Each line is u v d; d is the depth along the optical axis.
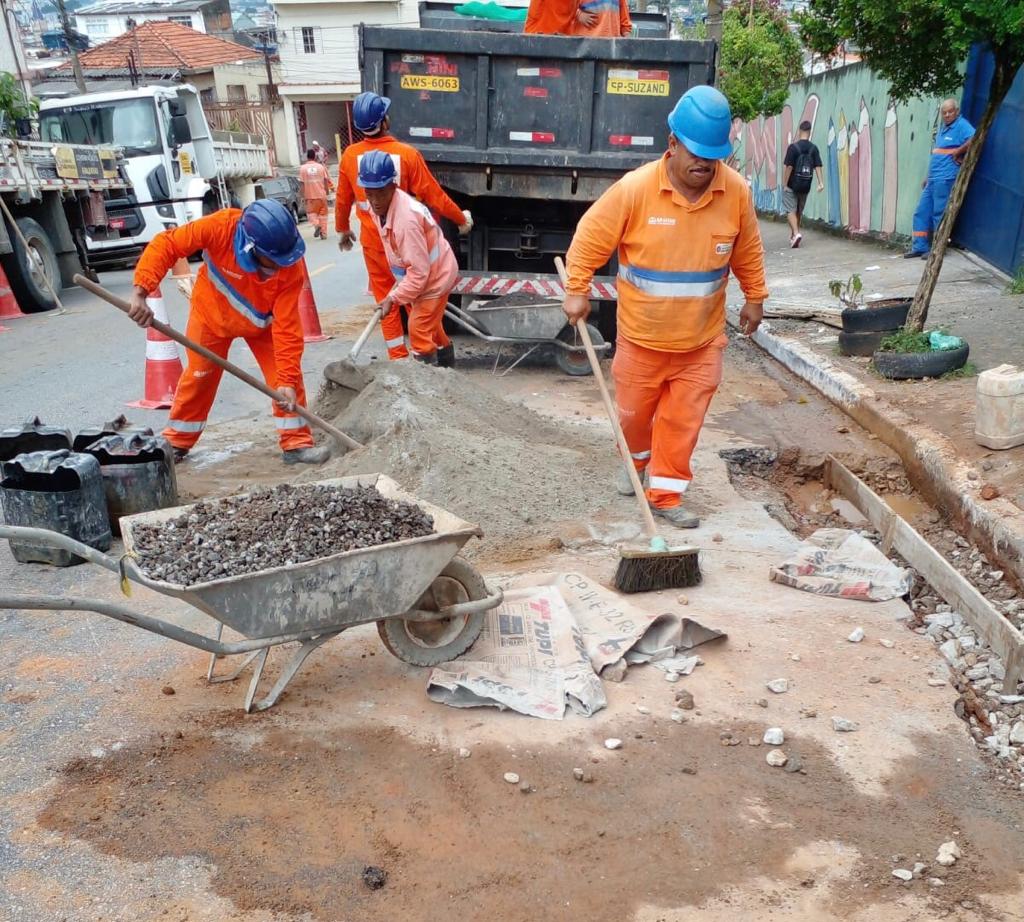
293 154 48.41
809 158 14.68
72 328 11.73
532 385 8.08
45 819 2.84
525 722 3.32
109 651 3.82
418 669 3.63
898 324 7.98
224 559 3.28
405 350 7.39
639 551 4.21
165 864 2.66
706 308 4.65
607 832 2.81
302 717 3.34
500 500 5.02
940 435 5.83
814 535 4.96
